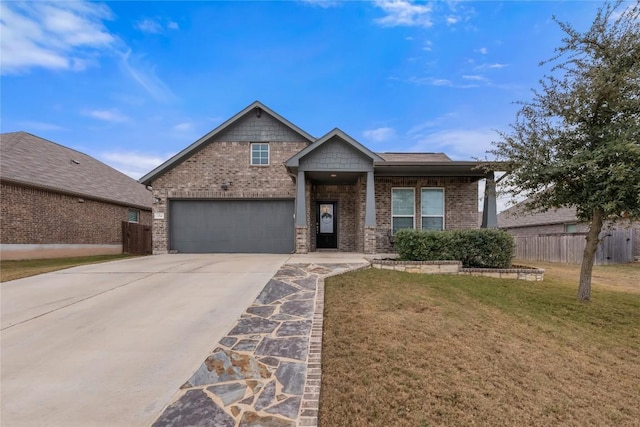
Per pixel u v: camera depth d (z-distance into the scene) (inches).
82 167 729.0
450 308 219.5
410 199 496.4
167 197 522.0
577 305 251.6
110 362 142.9
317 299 224.2
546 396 133.4
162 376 132.0
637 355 178.4
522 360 160.2
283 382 128.6
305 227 434.0
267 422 105.5
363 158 434.9
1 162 525.3
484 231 347.3
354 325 183.2
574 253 596.4
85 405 113.7
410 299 229.5
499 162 278.2
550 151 248.1
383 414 113.7
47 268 352.2
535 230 916.0
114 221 714.8
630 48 225.0
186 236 523.2
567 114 240.8
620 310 244.2
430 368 143.7
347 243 530.6
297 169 436.5
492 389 133.7
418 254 343.0
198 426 103.2
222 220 524.4
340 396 121.8
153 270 323.3
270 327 179.3
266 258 406.3
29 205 528.7
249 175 526.0
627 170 203.0
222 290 247.3
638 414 127.6
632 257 609.6
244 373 134.6
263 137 529.3
